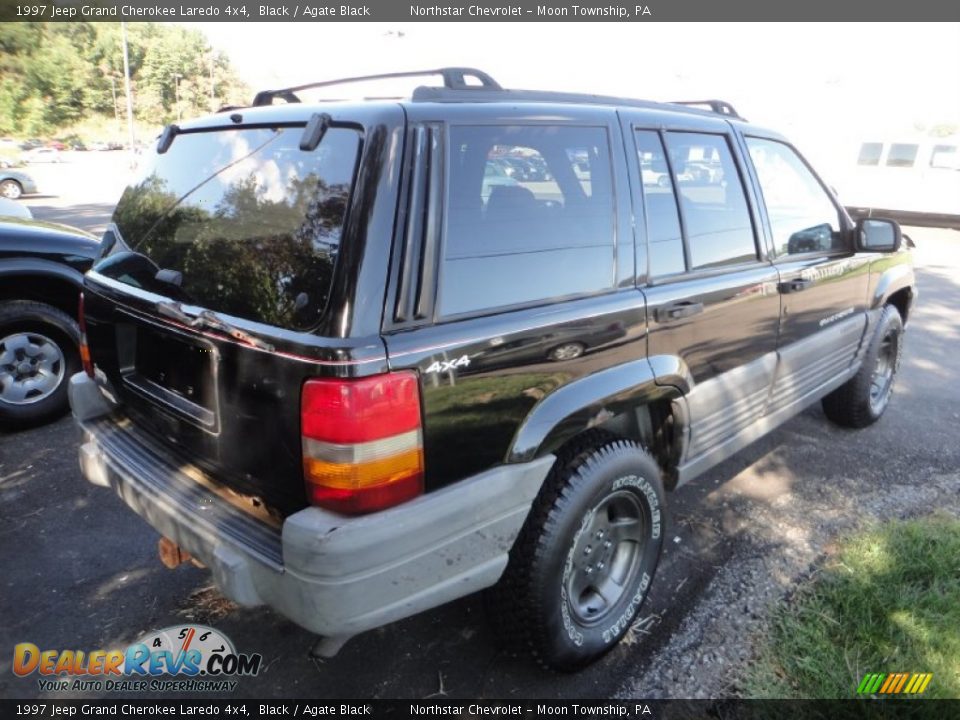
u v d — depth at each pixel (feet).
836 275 12.48
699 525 11.57
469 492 6.75
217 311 6.91
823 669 8.17
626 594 8.77
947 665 8.21
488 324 6.82
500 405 6.96
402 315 6.24
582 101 8.52
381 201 6.18
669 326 8.81
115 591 9.73
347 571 6.06
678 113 9.73
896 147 51.44
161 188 8.54
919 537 10.75
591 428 8.39
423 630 9.11
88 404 9.34
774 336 11.03
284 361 6.15
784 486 12.92
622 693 8.12
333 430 5.94
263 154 7.23
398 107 6.58
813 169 12.57
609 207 8.32
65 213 53.93
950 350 22.12
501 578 7.69
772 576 10.15
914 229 52.60
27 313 14.08
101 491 12.27
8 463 13.12
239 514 7.11
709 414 9.84
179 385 7.59
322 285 6.14
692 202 9.57
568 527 7.64
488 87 7.89
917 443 14.87
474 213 6.93
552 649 7.91
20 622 9.08
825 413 15.56
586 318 7.70
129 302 8.04
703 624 9.18
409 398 6.21
